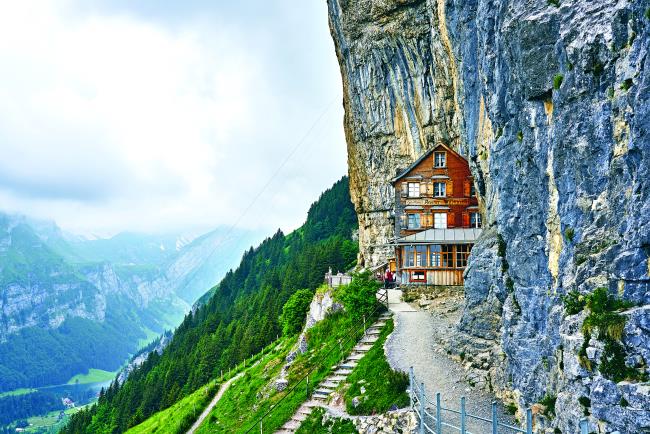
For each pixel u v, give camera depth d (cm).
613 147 2284
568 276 2492
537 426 2736
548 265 2869
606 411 2009
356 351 4894
